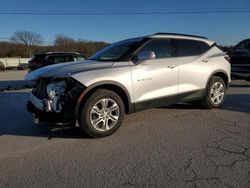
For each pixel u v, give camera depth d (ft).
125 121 19.58
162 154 13.79
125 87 17.06
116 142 15.64
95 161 13.26
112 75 16.55
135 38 19.58
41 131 18.07
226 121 19.16
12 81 62.49
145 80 17.92
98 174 12.00
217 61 22.36
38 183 11.42
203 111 22.02
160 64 18.75
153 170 12.16
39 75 16.89
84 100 15.83
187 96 20.47
